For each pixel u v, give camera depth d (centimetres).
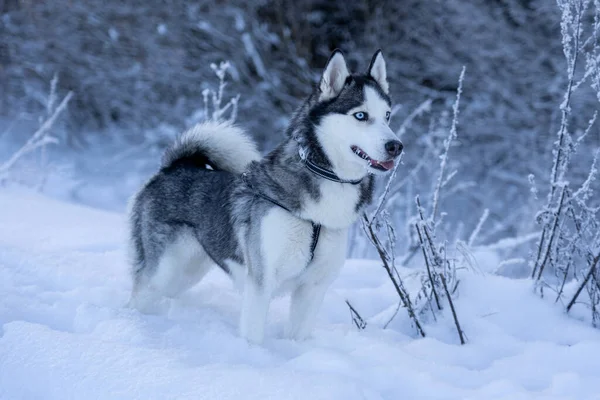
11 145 1117
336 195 315
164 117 1219
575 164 939
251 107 1166
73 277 408
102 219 625
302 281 338
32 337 282
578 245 381
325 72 325
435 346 335
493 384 275
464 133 1134
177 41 1204
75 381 252
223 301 399
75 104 1257
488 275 412
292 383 248
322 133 316
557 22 1042
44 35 1230
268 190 321
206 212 359
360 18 1273
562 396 264
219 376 252
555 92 1058
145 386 245
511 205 1057
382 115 322
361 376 275
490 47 1154
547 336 358
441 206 1055
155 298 380
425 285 395
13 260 422
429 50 1200
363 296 420
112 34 1189
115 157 1143
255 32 1195
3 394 251
